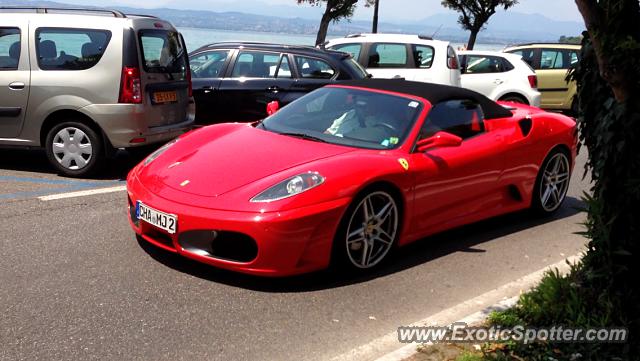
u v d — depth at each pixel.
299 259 3.82
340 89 5.25
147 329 3.32
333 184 3.89
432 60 10.91
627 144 3.07
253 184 3.92
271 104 5.54
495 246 5.05
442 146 4.44
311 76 8.69
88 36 6.45
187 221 3.82
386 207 4.26
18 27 6.48
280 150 4.36
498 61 12.88
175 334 3.28
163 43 7.02
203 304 3.65
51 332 3.22
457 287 4.16
